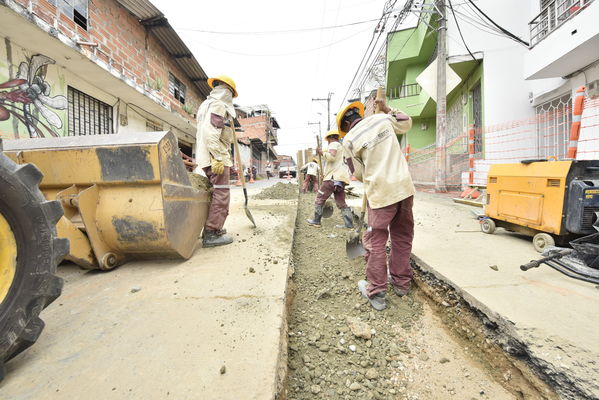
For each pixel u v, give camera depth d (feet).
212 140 9.82
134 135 7.99
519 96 28.91
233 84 10.51
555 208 9.16
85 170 7.64
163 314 5.77
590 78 20.83
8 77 19.34
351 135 7.90
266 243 10.84
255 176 95.09
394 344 6.45
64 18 21.74
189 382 3.97
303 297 8.39
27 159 7.61
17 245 4.23
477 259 8.84
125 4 28.81
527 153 27.09
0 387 3.90
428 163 46.09
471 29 30.83
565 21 19.15
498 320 5.58
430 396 5.18
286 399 4.74
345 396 5.09
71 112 25.18
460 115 41.45
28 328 4.27
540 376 4.68
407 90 56.29
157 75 36.68
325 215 17.99
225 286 7.05
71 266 8.84
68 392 3.81
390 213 7.44
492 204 12.19
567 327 5.15
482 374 5.61
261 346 4.75
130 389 3.85
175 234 8.27
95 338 4.99
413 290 8.84
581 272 7.13
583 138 20.47
